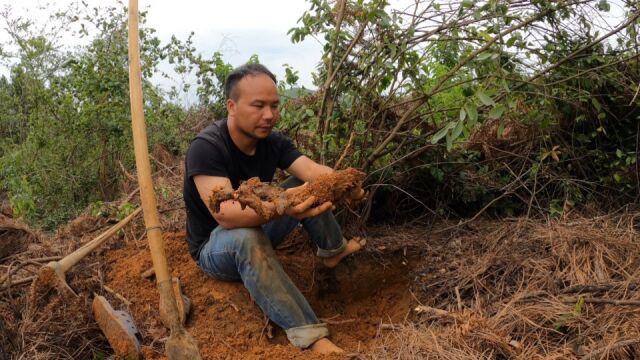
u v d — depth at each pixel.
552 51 3.56
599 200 3.80
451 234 3.61
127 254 3.45
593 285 2.62
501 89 3.31
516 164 3.97
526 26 3.34
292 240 3.51
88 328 2.84
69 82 5.46
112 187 5.52
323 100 3.46
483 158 4.09
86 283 3.11
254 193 2.47
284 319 2.71
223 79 5.45
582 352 2.27
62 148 5.45
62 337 2.80
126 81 5.36
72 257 3.05
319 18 3.48
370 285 3.43
